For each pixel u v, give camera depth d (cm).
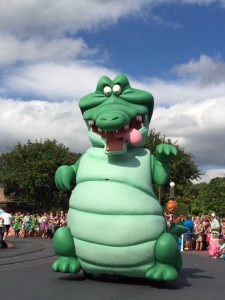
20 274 852
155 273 704
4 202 5112
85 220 713
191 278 853
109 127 701
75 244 739
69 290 677
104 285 725
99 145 771
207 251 1745
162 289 707
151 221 706
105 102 771
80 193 732
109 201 702
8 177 4828
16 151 4938
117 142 727
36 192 4775
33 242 1920
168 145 739
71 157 5169
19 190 5184
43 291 668
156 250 704
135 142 738
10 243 1819
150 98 778
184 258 1315
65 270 742
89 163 754
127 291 679
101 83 782
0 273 866
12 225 2606
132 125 769
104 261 709
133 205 702
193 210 5144
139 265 707
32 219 2512
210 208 5603
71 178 787
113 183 717
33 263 1076
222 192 5725
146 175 741
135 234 693
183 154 4156
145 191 730
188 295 665
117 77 777
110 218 700
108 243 698
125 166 733
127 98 766
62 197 4962
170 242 704
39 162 4753
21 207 5450
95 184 724
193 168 4247
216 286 763
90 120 774
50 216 2466
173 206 2041
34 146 4956
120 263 703
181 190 4294
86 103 785
